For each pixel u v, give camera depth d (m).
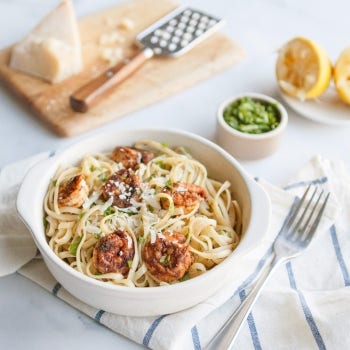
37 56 0.88
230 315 0.64
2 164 0.79
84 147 0.69
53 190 0.66
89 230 0.63
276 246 0.68
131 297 0.57
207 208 0.67
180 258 0.60
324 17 1.06
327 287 0.66
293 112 0.87
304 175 0.75
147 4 1.04
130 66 0.88
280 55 0.86
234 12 1.05
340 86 0.83
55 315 0.64
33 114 0.86
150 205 0.65
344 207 0.73
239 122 0.80
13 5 1.05
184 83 0.90
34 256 0.67
